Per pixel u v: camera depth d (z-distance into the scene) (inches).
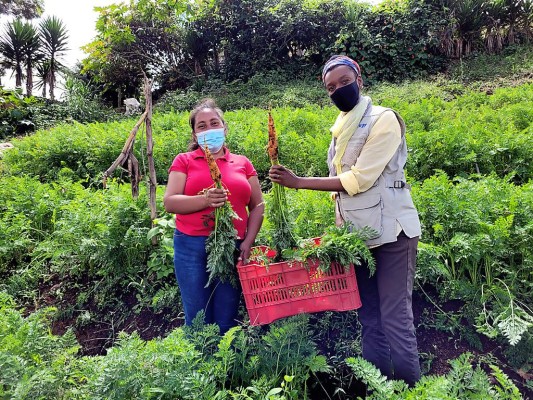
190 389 91.5
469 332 139.6
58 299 178.7
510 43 622.2
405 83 533.3
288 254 106.2
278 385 109.9
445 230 159.6
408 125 302.0
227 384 112.1
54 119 618.2
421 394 92.4
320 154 253.4
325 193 186.4
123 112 713.0
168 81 714.8
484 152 242.1
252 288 106.7
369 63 597.6
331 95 109.3
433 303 147.7
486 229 150.8
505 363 131.3
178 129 333.7
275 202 114.7
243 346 111.4
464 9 606.9
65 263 187.8
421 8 608.1
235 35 682.2
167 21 679.1
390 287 108.3
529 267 147.6
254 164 267.9
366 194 108.1
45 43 821.2
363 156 105.7
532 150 236.1
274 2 668.1
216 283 120.4
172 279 172.1
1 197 247.3
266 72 633.6
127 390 93.2
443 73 587.8
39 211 220.5
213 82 639.8
